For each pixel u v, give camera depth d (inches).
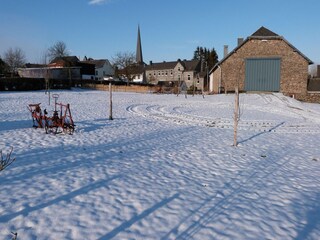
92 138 435.8
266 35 1467.8
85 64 2876.5
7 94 1384.1
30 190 227.6
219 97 1382.9
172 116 745.6
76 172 274.7
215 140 456.4
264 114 839.1
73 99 1239.5
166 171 291.3
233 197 231.1
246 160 343.3
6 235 163.3
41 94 1439.5
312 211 211.0
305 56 1428.4
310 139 491.5
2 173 263.0
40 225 175.8
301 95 1448.1
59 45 2878.9
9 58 2908.5
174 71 3398.1
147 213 197.2
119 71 3339.1
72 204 205.9
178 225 182.7
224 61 1544.0
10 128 507.8
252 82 1515.7
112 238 165.2
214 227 182.4
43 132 474.3
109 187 240.8
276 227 185.5
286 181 274.2
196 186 252.4
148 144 411.2
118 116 721.6
